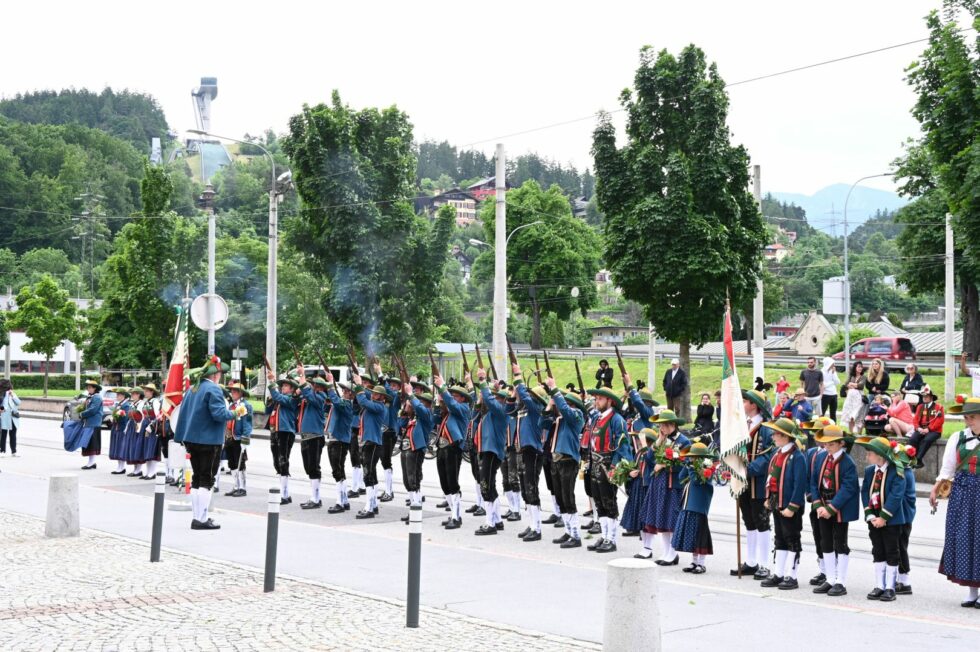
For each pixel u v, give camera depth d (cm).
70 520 1462
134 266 4334
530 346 8056
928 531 1594
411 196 3475
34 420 4784
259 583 1145
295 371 2188
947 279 3762
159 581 1154
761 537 1206
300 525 1605
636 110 2803
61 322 5753
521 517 1723
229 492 2047
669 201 2672
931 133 2314
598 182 2841
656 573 804
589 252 8419
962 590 1145
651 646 792
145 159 4331
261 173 14000
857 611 1030
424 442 1681
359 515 1708
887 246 14625
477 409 1639
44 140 14062
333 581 1166
